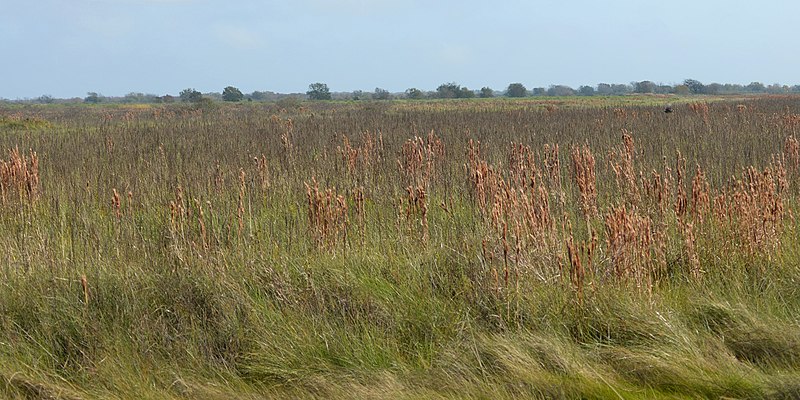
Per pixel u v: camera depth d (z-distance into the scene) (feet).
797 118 67.36
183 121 90.99
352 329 17.38
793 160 32.81
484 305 18.38
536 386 15.02
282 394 15.35
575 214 25.93
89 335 17.07
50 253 21.17
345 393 15.03
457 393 14.99
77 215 25.50
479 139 50.67
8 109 191.52
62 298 18.28
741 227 21.49
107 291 18.80
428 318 17.95
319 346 16.74
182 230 21.29
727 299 19.12
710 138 50.24
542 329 17.54
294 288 19.25
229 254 21.29
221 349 17.08
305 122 81.51
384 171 34.24
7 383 15.37
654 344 16.53
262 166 32.35
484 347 16.43
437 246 22.26
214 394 15.08
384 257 21.49
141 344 16.75
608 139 48.42
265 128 69.92
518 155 30.76
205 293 18.69
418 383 15.40
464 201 28.50
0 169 27.73
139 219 26.30
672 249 21.71
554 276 19.11
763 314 17.95
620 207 19.86
